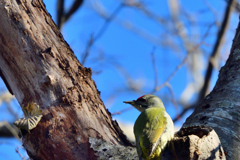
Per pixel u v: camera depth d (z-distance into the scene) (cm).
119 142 854
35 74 832
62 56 855
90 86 878
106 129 848
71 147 790
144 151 809
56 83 830
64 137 798
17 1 858
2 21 845
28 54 837
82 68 880
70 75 848
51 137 796
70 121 812
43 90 829
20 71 840
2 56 849
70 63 859
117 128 882
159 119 881
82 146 795
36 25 857
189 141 719
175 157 742
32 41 841
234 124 902
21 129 813
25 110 828
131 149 802
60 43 870
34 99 833
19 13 850
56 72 837
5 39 844
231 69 1069
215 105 968
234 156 841
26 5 862
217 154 732
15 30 842
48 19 881
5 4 848
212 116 934
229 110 935
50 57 840
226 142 865
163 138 820
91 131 817
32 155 815
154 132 831
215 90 1045
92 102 860
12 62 843
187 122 963
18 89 851
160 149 808
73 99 831
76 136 802
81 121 818
